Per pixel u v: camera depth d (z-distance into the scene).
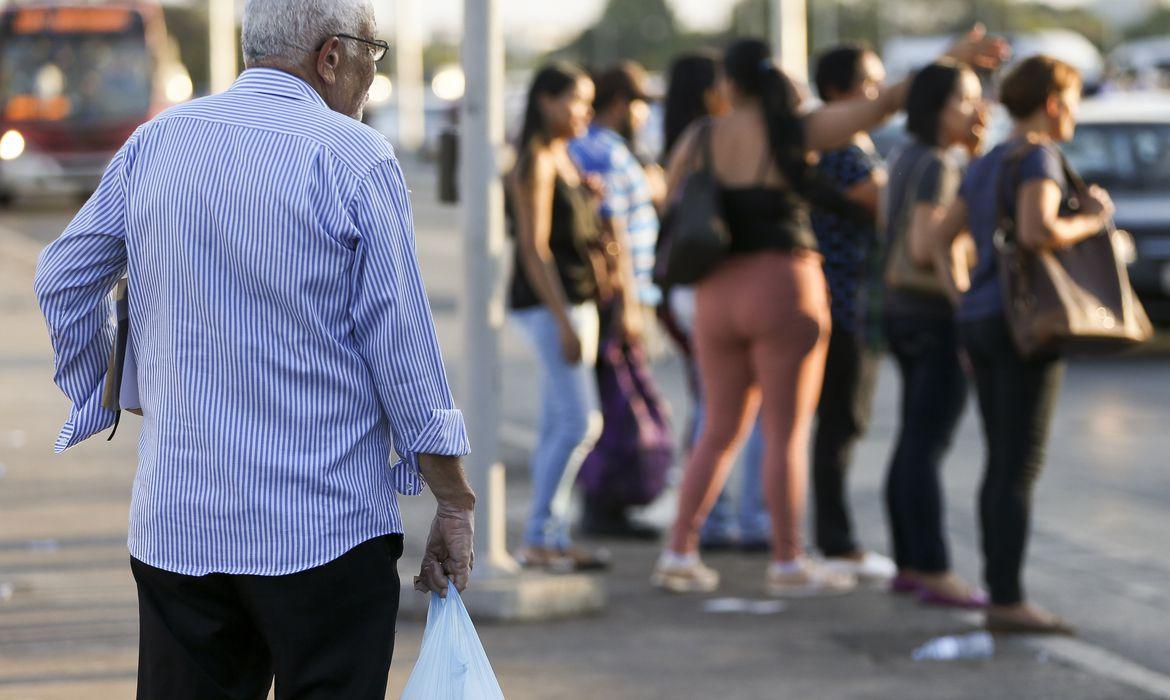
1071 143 23.39
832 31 146.12
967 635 9.93
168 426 5.00
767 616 10.45
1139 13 142.00
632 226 12.14
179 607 5.11
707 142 10.64
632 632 10.04
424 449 5.03
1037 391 9.62
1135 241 22.27
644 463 12.62
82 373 5.36
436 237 44.66
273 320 4.93
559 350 11.37
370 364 5.00
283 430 4.94
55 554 11.68
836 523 11.43
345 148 4.99
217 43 59.50
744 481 12.40
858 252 11.15
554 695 8.69
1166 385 20.73
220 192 4.94
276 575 4.96
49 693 8.45
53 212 50.44
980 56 10.09
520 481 15.20
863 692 8.78
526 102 11.10
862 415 11.39
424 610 10.19
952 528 13.24
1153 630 10.20
